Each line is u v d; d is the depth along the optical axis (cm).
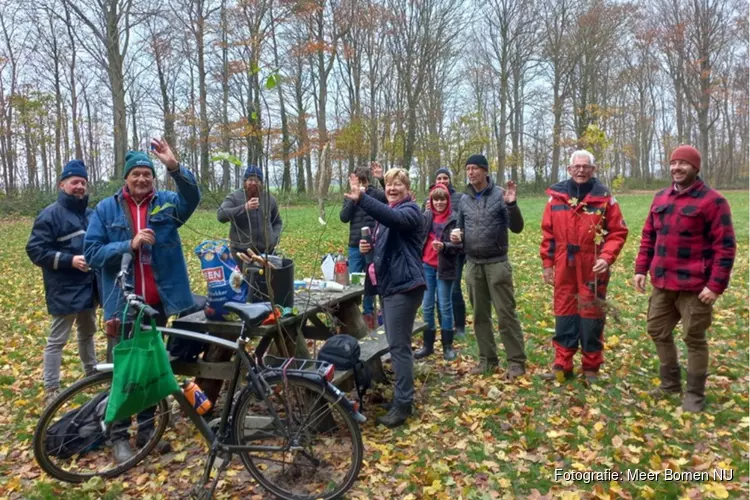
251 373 317
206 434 320
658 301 431
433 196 545
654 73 5347
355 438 316
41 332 677
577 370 496
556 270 470
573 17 4259
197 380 413
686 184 412
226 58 2156
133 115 3253
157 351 293
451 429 400
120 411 284
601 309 457
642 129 5262
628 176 5328
